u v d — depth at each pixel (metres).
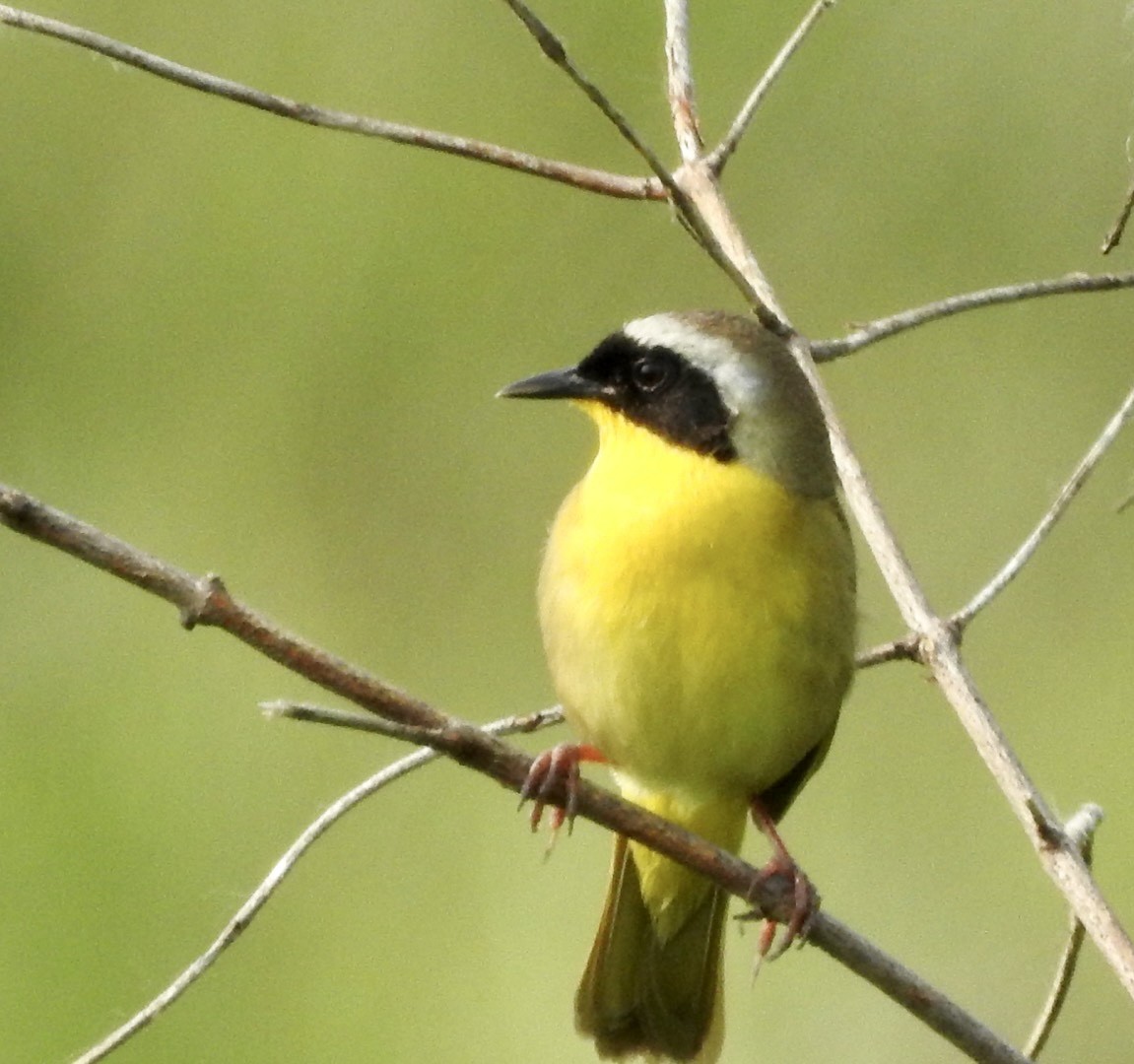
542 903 12.10
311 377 12.87
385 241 12.79
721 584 8.06
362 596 12.71
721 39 12.63
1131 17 11.70
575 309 12.66
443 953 11.95
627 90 12.48
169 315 12.92
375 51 12.75
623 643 8.14
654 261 12.61
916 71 12.69
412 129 8.02
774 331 8.39
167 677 12.73
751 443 8.23
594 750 8.51
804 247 12.60
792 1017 11.73
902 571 8.16
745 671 8.12
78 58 12.84
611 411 8.44
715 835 8.73
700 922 8.74
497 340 12.75
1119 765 12.14
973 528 12.62
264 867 12.17
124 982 11.71
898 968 7.36
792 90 12.66
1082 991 11.58
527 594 12.66
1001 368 12.77
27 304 12.93
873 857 12.20
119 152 12.88
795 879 7.66
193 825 12.25
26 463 12.92
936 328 12.77
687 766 8.45
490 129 12.61
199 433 12.93
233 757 12.54
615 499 8.27
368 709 6.56
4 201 12.91
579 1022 8.82
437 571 12.73
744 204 12.67
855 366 12.82
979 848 12.16
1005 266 12.55
